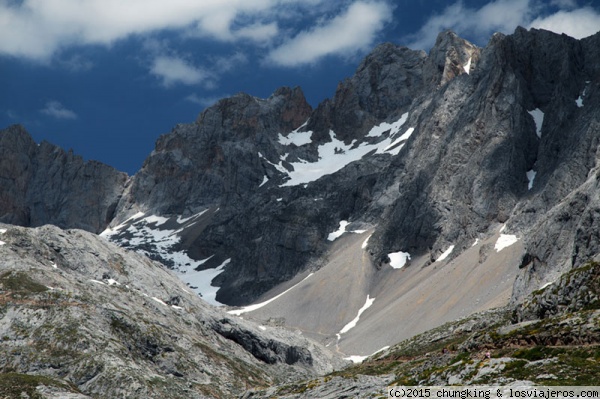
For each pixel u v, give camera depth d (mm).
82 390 145625
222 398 165875
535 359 71750
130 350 167375
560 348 71750
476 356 78500
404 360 145125
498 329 82500
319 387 94500
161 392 149625
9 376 138875
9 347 155250
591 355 69062
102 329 166375
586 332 73000
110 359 152375
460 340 150125
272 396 102688
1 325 161125
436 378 75812
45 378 141375
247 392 107812
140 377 150000
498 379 69438
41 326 160375
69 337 157000
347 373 130500
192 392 157375
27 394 133625
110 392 145125
